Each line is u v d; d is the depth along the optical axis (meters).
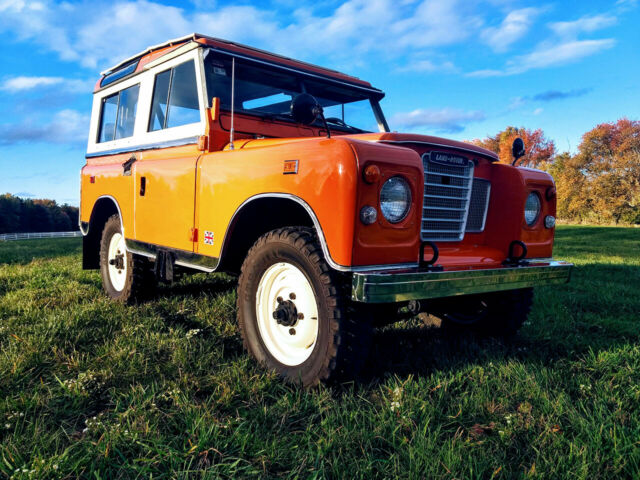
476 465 1.84
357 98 4.49
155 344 3.23
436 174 2.98
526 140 60.28
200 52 3.56
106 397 2.50
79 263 7.81
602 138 52.25
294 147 2.59
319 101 4.15
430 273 2.41
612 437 2.06
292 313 2.70
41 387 2.54
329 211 2.32
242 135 3.51
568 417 2.29
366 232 2.31
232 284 5.59
